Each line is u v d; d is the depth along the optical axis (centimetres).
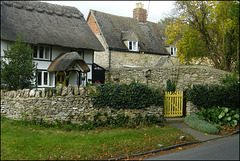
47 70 1989
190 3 2142
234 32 2053
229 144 891
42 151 730
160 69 1859
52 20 2148
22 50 1222
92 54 2297
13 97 1080
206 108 1242
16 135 845
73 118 985
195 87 1229
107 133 917
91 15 2942
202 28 2141
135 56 2845
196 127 1073
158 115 1099
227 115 1176
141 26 3309
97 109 1008
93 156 725
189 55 2350
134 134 922
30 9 2102
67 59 1909
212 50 2227
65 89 998
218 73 1548
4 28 1755
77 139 840
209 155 757
